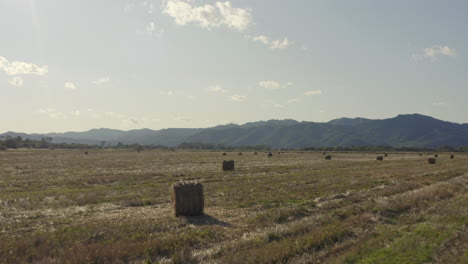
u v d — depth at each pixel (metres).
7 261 9.78
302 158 74.38
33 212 17.03
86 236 12.16
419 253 10.08
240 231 13.05
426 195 19.39
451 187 22.95
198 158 72.44
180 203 15.75
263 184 27.11
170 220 14.81
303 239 11.34
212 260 9.87
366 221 14.13
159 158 71.81
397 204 16.98
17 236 12.27
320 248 10.88
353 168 44.41
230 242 11.62
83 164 52.00
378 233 12.41
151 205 19.45
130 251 10.49
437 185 25.08
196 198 15.99
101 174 36.34
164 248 10.95
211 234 12.46
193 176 34.31
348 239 11.77
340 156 88.06
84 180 30.36
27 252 10.48
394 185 24.95
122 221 14.55
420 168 43.38
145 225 13.70
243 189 24.30
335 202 18.64
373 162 58.84
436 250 10.35
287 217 15.23
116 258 9.97
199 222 14.77
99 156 81.12
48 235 12.18
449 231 12.20
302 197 20.86
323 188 24.39
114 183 29.42
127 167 46.44
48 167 46.12
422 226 13.13
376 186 25.33
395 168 43.81
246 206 18.53
